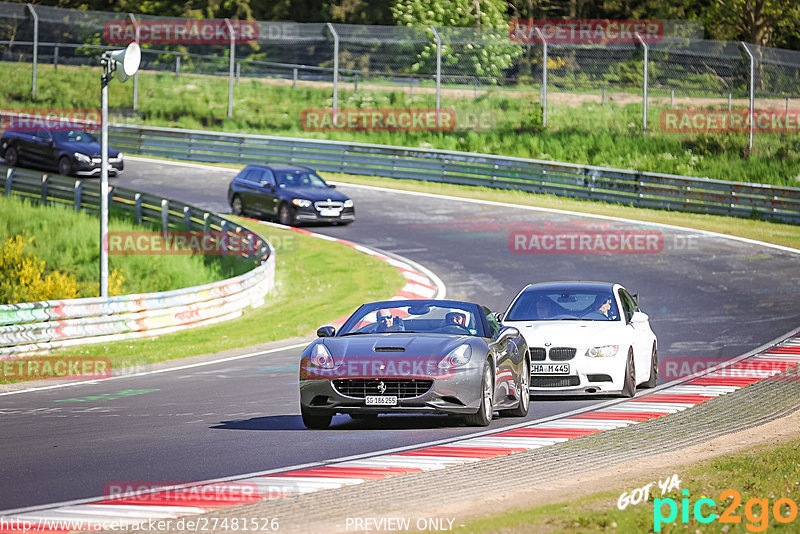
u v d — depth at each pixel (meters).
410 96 189.75
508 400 45.50
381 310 46.44
